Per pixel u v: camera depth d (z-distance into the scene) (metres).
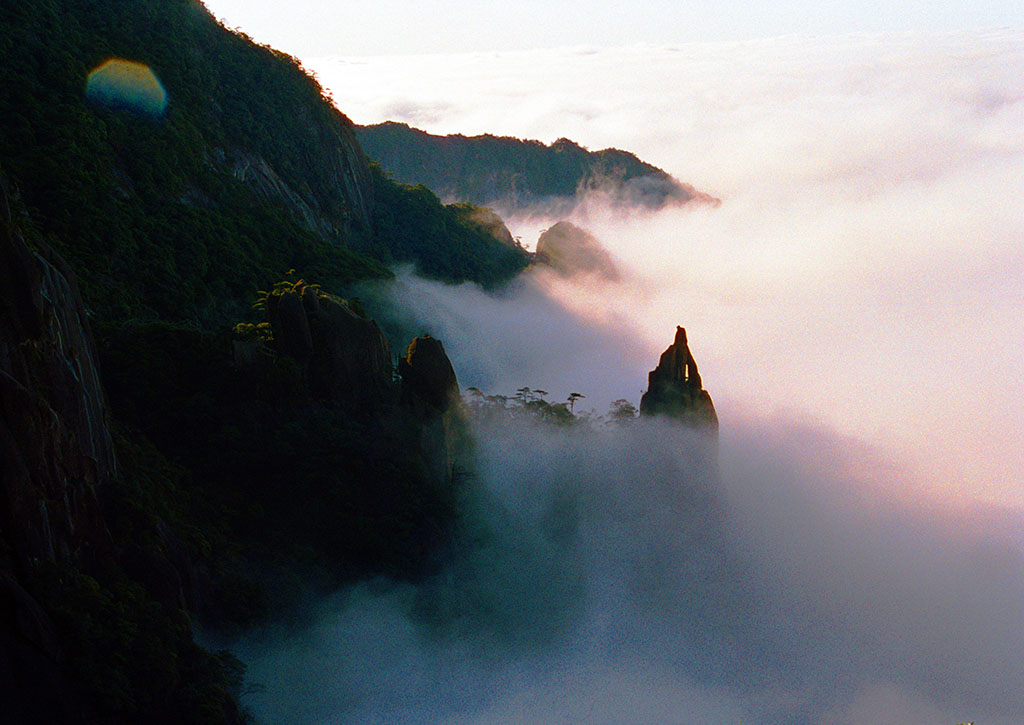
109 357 87.12
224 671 61.41
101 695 51.94
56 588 53.06
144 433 84.00
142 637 55.84
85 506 58.44
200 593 67.06
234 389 88.00
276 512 83.38
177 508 74.31
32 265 55.78
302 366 91.00
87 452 60.88
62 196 113.94
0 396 52.34
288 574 77.56
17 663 49.69
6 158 116.00
